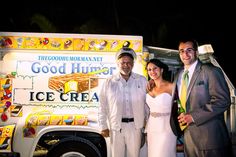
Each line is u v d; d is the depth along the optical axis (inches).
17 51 197.6
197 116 150.5
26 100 196.5
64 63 198.2
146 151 190.1
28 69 197.3
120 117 173.2
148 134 175.6
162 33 500.7
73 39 198.8
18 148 194.5
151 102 172.9
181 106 159.9
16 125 195.5
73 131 199.8
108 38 199.5
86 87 197.8
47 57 198.1
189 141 158.7
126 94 175.5
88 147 199.6
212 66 155.3
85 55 198.7
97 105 197.6
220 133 153.5
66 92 197.6
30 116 195.6
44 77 197.6
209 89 152.0
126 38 199.6
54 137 198.5
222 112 149.6
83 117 195.3
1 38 197.5
